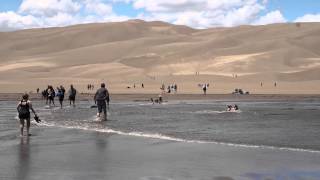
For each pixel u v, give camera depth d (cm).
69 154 1852
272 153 1830
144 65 18775
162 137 2316
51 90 5162
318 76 13812
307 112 4034
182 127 2783
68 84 10906
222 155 1795
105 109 3309
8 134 2506
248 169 1541
